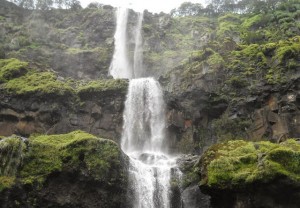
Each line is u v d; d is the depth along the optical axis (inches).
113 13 2203.5
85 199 951.6
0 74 1472.7
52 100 1400.1
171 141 1411.2
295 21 1798.7
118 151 1000.9
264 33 1715.1
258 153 884.6
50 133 1363.2
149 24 2233.0
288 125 1219.2
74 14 2230.6
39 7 2229.3
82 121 1421.0
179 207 1063.6
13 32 1950.1
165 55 1989.4
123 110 1455.5
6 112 1375.5
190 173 1108.5
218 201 902.4
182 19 2409.0
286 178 803.4
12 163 895.1
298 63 1285.7
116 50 2036.2
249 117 1321.4
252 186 826.2
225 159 881.5
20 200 883.4
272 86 1293.1
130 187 1018.1
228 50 1534.2
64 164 937.5
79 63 1881.2
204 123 1398.9
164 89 1528.1
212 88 1398.9
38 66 1615.4
